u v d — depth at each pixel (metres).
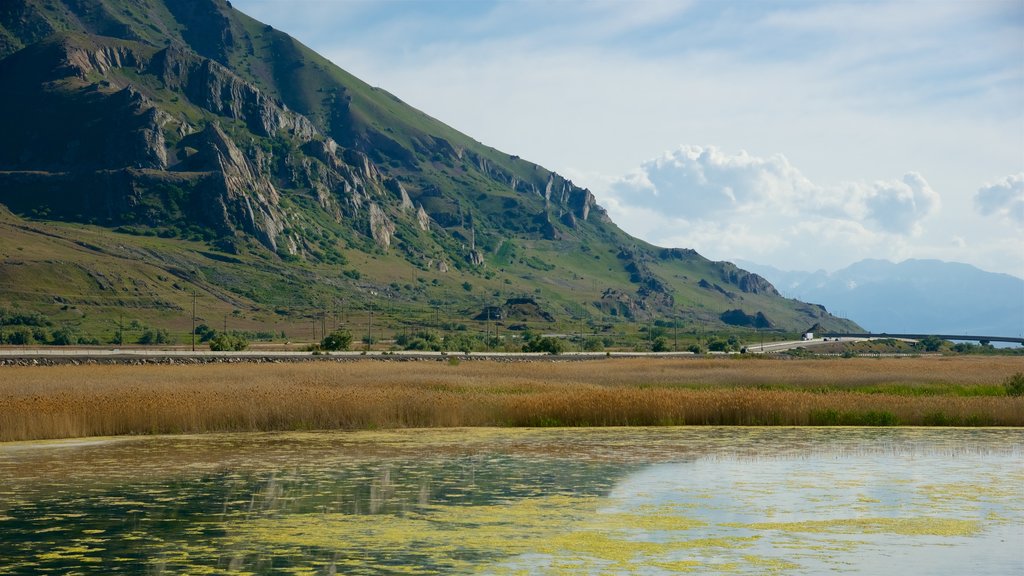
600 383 84.44
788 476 38.72
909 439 50.91
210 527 28.98
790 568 24.36
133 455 43.78
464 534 28.05
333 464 41.41
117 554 25.66
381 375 87.69
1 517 30.31
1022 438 51.50
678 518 30.44
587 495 34.44
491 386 74.56
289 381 77.75
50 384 70.88
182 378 81.44
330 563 24.69
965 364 129.88
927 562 24.97
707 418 58.62
